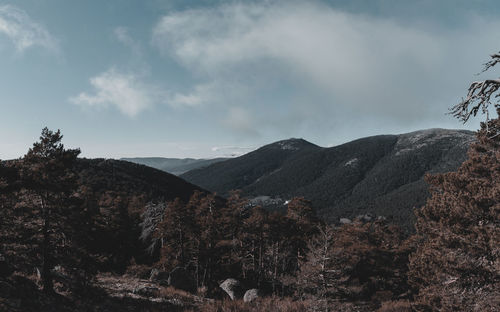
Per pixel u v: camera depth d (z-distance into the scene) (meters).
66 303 15.30
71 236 16.34
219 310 21.42
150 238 44.47
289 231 37.06
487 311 10.35
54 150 16.27
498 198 11.40
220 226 36.25
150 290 22.66
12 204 14.73
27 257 14.71
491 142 14.12
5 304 11.98
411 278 17.33
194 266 39.34
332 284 21.20
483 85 6.00
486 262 11.20
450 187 15.09
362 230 33.28
